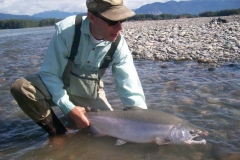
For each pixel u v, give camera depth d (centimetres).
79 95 173
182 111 196
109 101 224
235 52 413
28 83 151
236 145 147
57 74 158
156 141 148
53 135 166
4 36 1428
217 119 180
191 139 149
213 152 142
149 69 346
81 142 159
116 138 164
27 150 151
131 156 143
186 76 297
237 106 201
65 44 152
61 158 142
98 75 170
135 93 167
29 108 155
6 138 167
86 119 159
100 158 142
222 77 285
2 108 217
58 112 207
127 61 167
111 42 157
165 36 651
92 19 141
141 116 154
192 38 582
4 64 434
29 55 540
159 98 226
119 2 135
